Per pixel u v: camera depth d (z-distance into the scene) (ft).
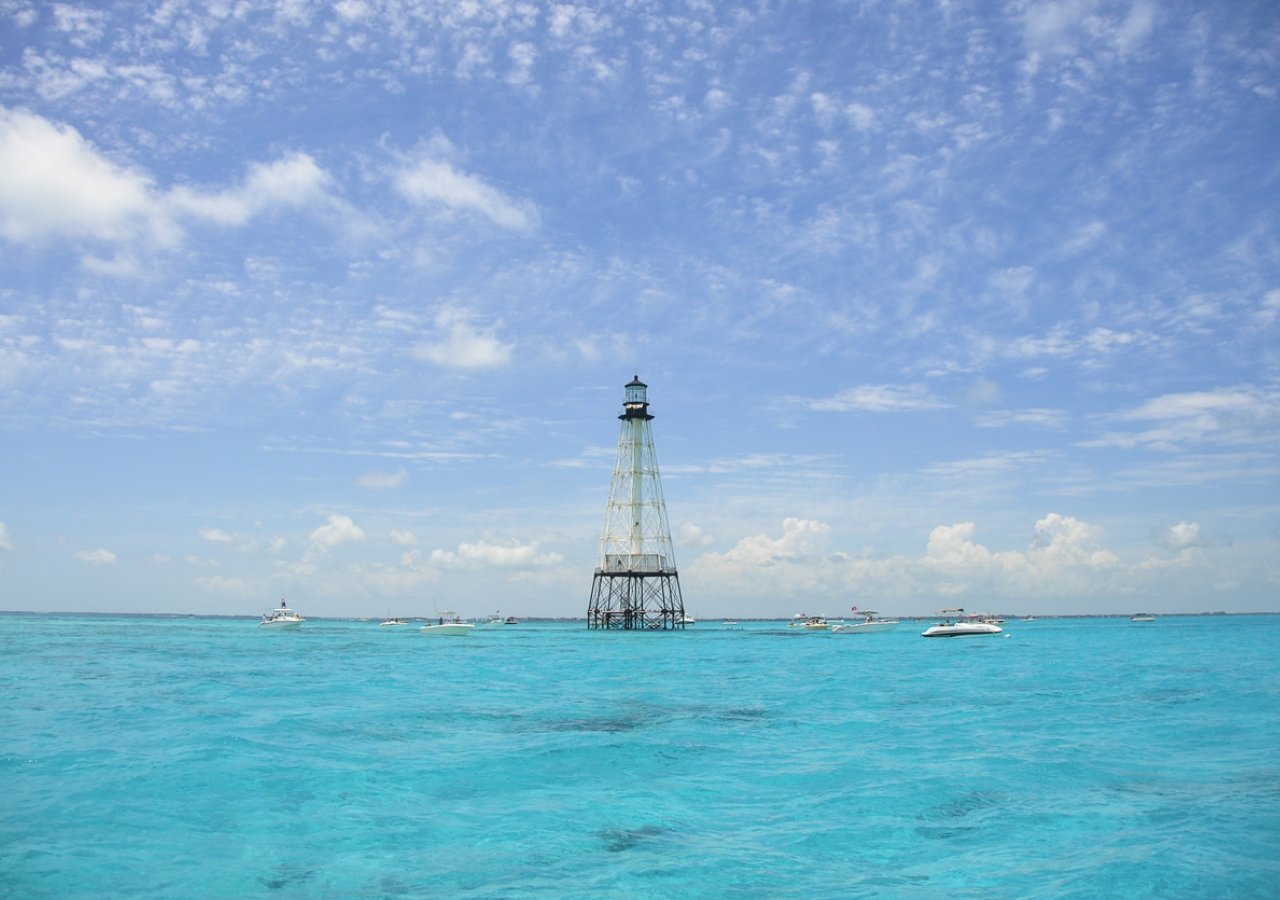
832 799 60.90
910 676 167.43
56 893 41.34
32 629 476.54
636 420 414.62
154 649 263.08
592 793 62.85
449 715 104.22
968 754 77.61
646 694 132.67
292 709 107.65
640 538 417.90
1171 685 143.43
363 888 42.78
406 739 84.84
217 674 164.14
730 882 43.86
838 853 48.83
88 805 57.06
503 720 100.12
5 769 67.15
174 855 47.52
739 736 88.28
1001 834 52.34
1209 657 224.94
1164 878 43.91
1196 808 57.57
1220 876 44.14
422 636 411.75
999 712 108.17
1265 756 76.18
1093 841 50.49
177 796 59.72
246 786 62.90
